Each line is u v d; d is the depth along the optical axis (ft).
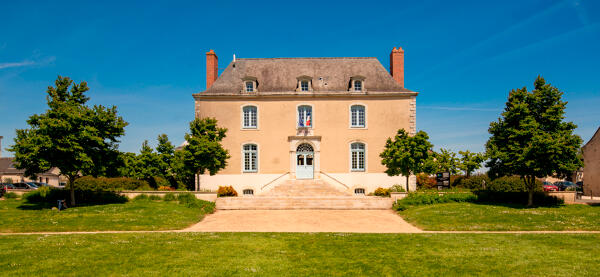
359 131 86.58
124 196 74.84
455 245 39.06
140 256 34.27
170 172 96.32
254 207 71.15
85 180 85.61
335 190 80.89
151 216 57.98
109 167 68.44
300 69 93.35
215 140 78.79
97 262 32.22
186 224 54.65
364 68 93.61
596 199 86.58
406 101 87.04
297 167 86.84
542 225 49.83
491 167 68.08
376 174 85.76
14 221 52.95
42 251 35.47
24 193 77.82
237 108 86.84
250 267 31.48
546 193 70.13
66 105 63.62
